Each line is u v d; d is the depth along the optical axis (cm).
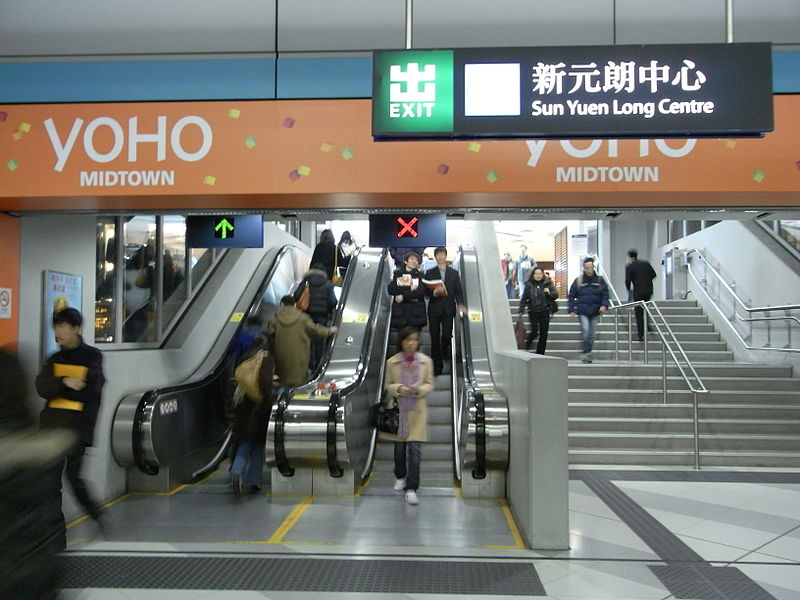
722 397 910
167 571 456
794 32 546
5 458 178
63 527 215
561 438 509
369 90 556
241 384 670
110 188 554
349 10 563
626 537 530
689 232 1527
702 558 481
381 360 1007
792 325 1002
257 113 557
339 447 652
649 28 553
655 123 434
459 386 873
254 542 524
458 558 483
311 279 1008
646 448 821
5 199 554
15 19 568
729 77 434
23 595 174
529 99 439
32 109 560
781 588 426
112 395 658
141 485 691
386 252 1252
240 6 566
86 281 654
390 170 550
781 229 1149
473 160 548
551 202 584
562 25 554
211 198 570
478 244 1211
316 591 421
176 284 931
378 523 579
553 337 1240
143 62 564
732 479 725
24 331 571
